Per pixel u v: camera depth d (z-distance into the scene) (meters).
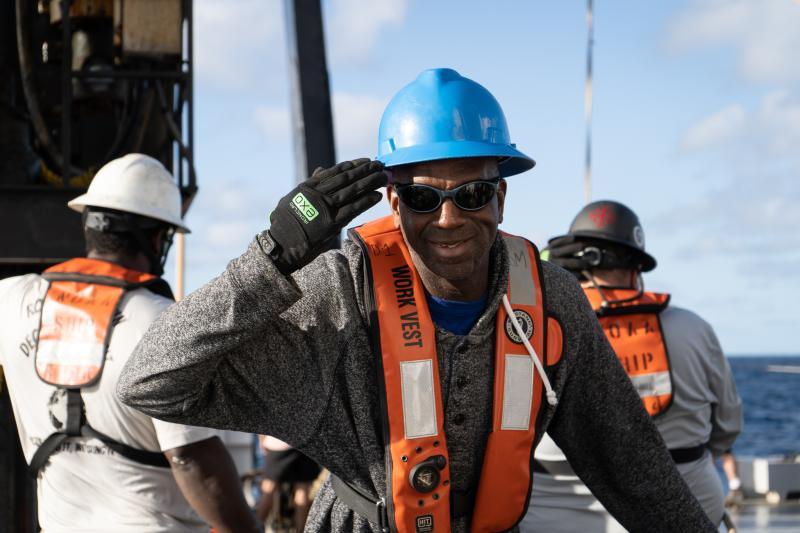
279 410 2.19
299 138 6.60
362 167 2.01
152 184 3.34
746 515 8.09
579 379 2.43
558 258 4.07
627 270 4.07
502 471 2.27
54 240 4.20
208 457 2.97
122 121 4.98
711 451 4.30
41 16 5.11
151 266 3.35
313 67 6.57
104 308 3.07
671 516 2.54
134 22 4.78
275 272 1.98
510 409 2.26
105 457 3.01
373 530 2.27
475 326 2.24
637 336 3.85
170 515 3.08
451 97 2.23
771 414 86.12
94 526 2.99
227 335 2.00
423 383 2.19
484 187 2.12
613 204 4.08
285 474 7.25
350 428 2.24
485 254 2.20
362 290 2.24
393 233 2.30
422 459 2.18
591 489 2.60
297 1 6.57
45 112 5.02
